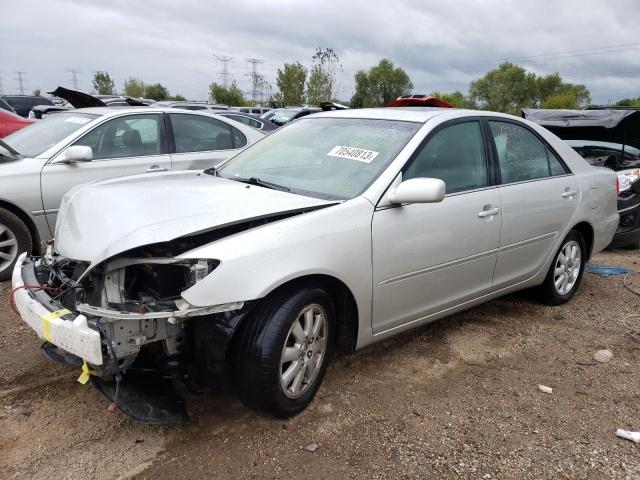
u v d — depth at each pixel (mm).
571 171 4734
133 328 2525
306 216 2947
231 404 3141
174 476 2543
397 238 3262
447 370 3652
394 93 80812
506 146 4184
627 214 6812
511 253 4137
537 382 3531
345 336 3295
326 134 3904
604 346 4105
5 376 3350
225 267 2568
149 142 5891
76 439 2781
